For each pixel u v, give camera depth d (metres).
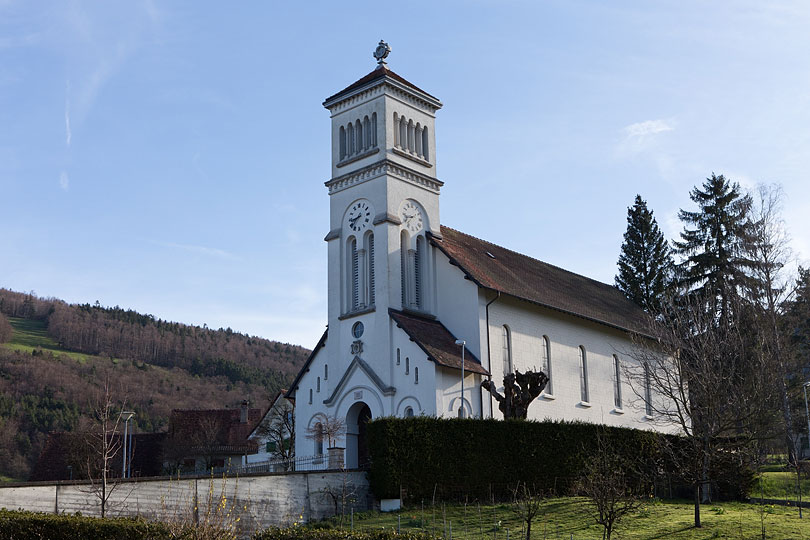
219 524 25.14
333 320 55.41
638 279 88.62
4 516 24.78
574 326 61.78
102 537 24.12
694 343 43.78
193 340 184.62
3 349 146.88
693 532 32.81
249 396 153.75
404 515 37.91
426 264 55.97
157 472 80.06
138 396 137.12
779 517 36.47
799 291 69.38
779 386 59.00
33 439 110.62
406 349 50.84
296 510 37.72
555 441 44.47
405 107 57.75
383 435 40.03
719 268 79.06
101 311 191.38
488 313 53.97
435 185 58.22
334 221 57.28
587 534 32.78
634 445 47.28
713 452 37.44
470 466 41.56
